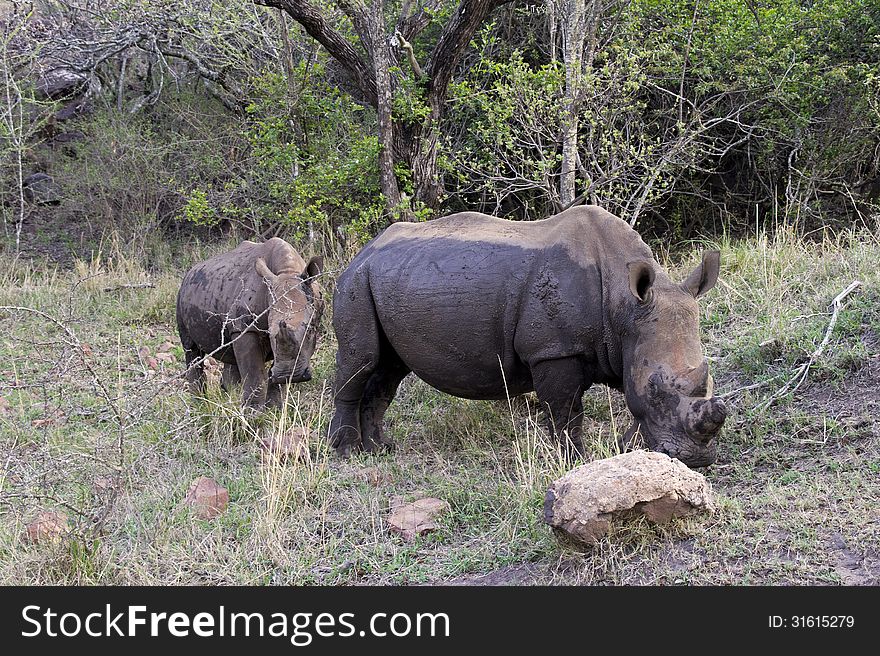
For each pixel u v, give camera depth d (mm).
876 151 10586
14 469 5688
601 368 5746
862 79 10211
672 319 5324
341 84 11969
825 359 6406
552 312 5719
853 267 7715
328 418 7352
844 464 5203
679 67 10336
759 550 4352
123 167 14195
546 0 9953
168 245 13812
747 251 8844
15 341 9688
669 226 11703
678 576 4242
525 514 5113
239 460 6660
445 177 11516
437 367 6305
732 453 5691
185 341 8547
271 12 11836
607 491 4391
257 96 11805
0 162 14102
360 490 5973
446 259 6203
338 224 10781
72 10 14422
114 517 5504
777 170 11078
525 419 6906
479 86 10227
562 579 4457
